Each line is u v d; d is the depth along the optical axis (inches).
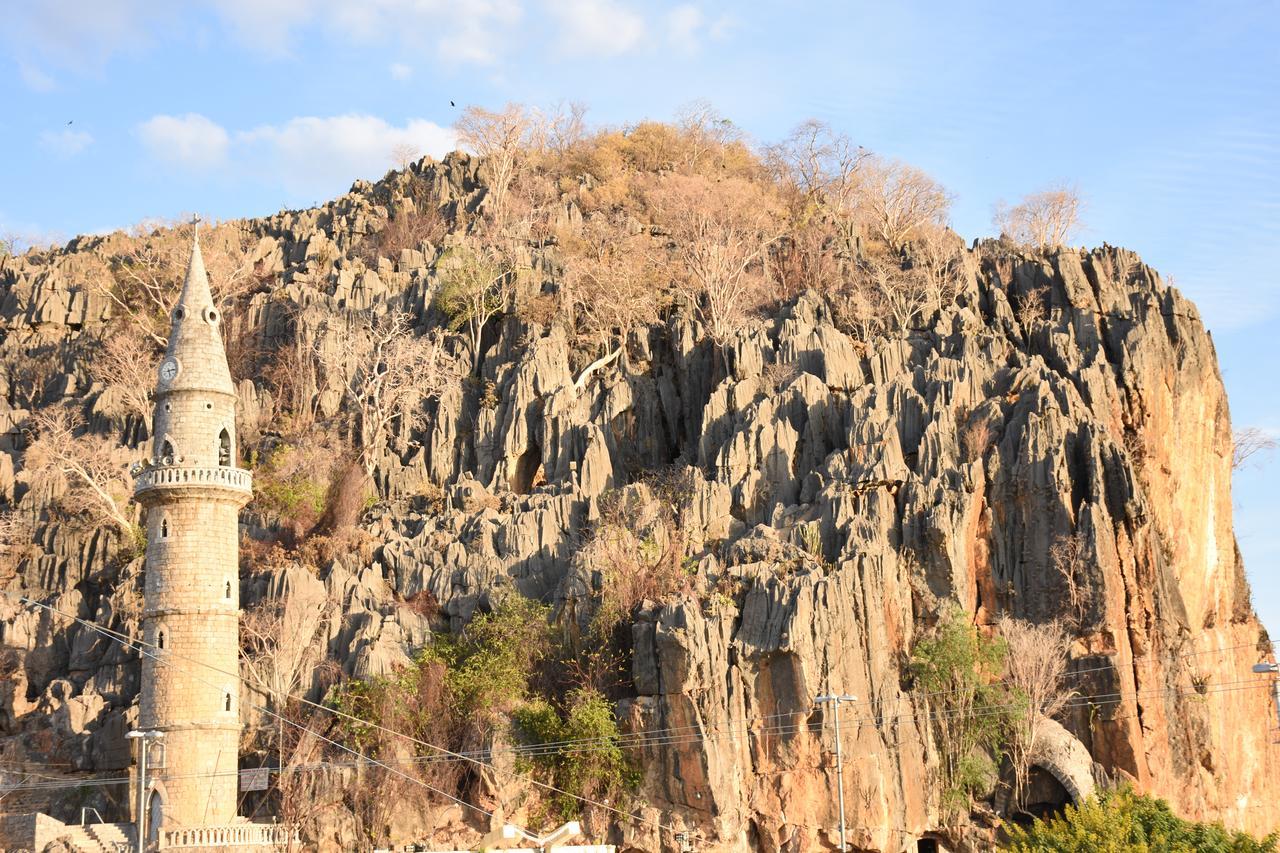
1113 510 4488.2
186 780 3516.2
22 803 3941.9
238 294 6072.8
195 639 3604.8
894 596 4197.8
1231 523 5142.7
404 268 6072.8
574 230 6373.0
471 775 3843.5
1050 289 5541.3
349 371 5236.2
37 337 6166.3
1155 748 4274.1
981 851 3976.4
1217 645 4815.5
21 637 4416.8
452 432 5132.9
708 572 4175.7
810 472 4648.1
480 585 4355.3
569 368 5383.9
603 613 4092.0
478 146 7278.5
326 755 3836.1
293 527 4667.8
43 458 5162.4
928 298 5595.5
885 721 3981.3
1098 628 4306.1
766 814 3853.3
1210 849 2800.2
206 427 3732.8
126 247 6752.0
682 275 5900.6
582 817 3809.1
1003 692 4168.3
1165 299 5231.3
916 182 7007.9
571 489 4702.3
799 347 5123.0
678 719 3853.3
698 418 5236.2
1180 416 5012.3
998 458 4503.0
